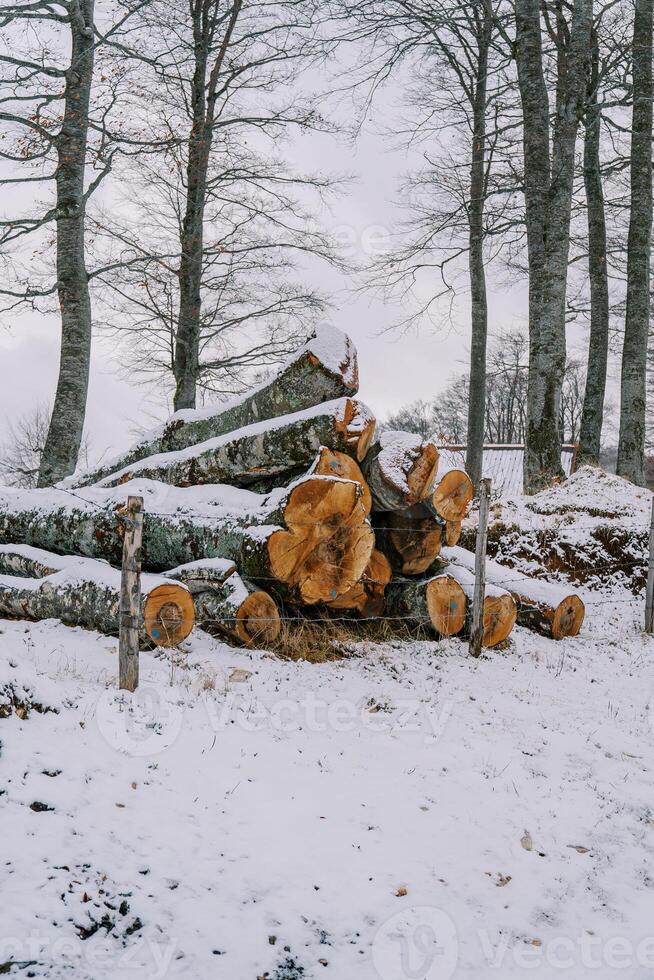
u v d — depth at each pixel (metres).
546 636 9.47
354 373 8.23
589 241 20.98
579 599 9.60
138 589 5.72
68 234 15.02
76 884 3.59
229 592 7.35
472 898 3.94
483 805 4.85
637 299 18.33
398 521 8.27
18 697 4.85
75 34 15.22
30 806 4.06
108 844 3.92
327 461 7.48
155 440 9.98
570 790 5.15
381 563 8.36
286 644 7.45
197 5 19.22
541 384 15.33
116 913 3.51
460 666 7.65
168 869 3.84
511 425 53.12
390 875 4.04
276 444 7.86
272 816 4.43
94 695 5.42
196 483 8.74
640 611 10.84
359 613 8.44
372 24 16.64
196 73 19.27
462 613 8.52
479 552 8.10
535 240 16.05
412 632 8.63
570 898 4.02
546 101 16.28
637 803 5.04
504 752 5.64
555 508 12.94
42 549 9.60
